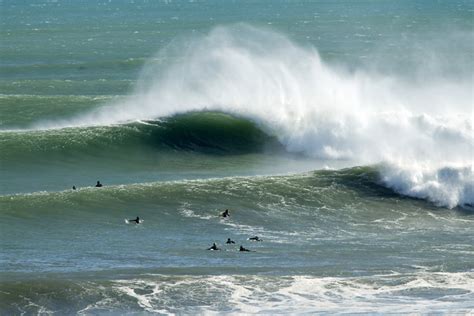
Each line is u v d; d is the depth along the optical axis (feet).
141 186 503.20
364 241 433.89
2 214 463.42
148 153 639.35
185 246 424.87
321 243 431.02
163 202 486.38
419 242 431.84
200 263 395.96
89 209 475.31
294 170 604.90
